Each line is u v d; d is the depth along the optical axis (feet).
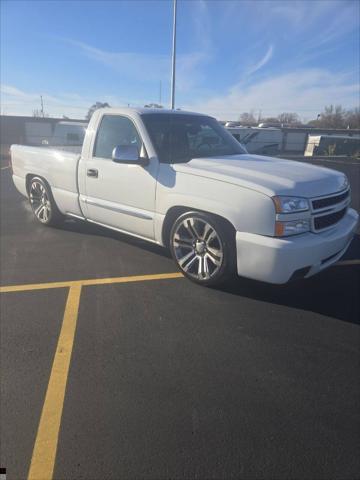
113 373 8.45
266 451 6.53
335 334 10.10
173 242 12.98
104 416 7.24
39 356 9.02
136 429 6.95
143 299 11.86
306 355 9.19
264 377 8.39
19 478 6.05
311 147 117.29
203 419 7.20
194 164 12.60
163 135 13.83
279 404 7.61
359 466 6.28
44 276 13.55
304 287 12.83
